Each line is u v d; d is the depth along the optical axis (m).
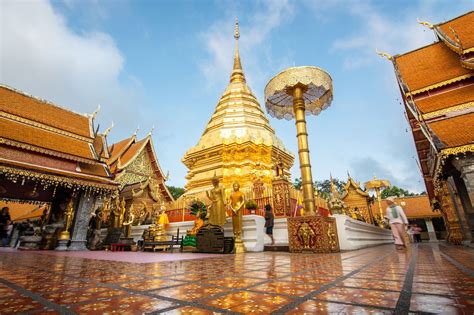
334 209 10.29
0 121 12.66
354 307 1.97
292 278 3.35
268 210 10.30
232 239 9.09
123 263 5.68
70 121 15.80
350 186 26.12
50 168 12.94
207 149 19.72
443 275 3.43
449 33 12.95
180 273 3.99
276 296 2.38
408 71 13.17
